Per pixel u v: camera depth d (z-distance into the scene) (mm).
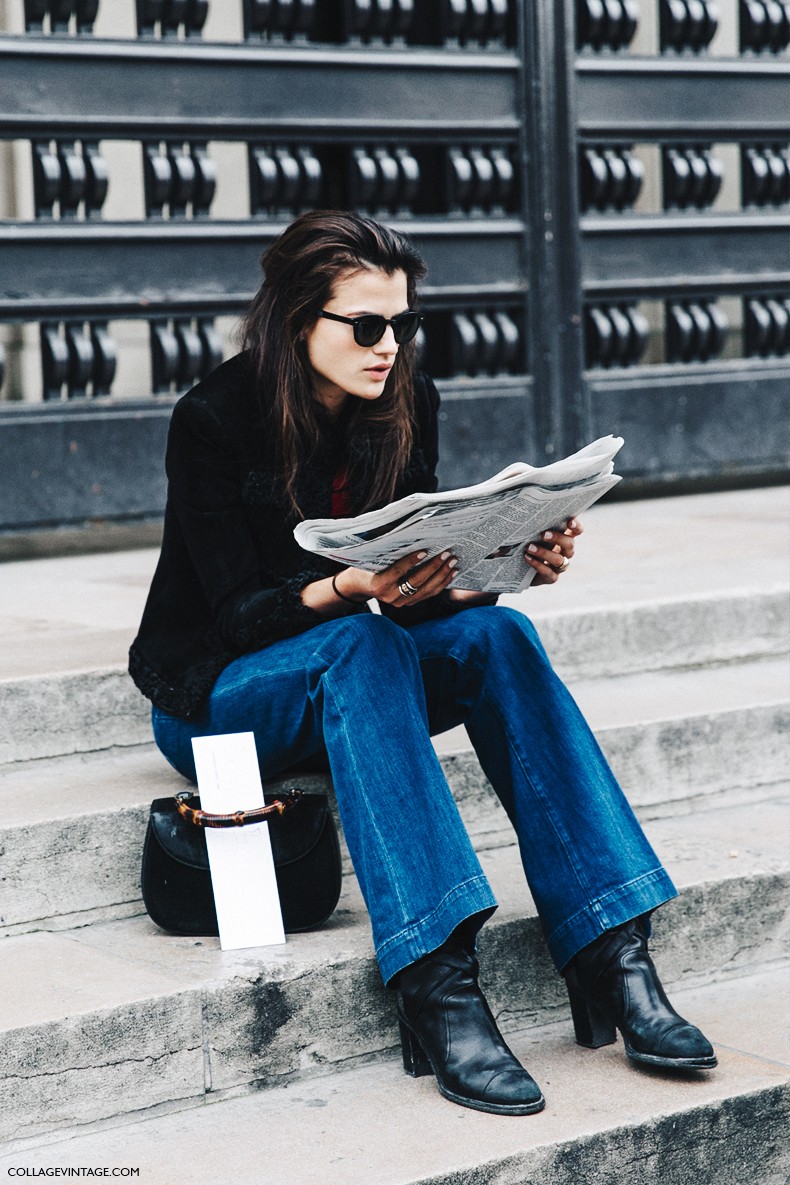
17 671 4043
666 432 8109
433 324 7684
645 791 4332
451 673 3361
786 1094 3158
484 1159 2773
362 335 3234
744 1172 3105
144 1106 2971
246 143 6910
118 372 13672
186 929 3352
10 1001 2963
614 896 3197
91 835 3480
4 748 3938
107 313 6617
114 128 6500
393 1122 2939
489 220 7469
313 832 3346
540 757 3283
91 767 3998
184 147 7289
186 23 6680
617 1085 3117
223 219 6828
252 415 3393
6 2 9391
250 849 3303
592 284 7812
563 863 3238
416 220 7270
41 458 6543
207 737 3338
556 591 5273
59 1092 2875
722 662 5207
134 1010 2951
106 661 4184
